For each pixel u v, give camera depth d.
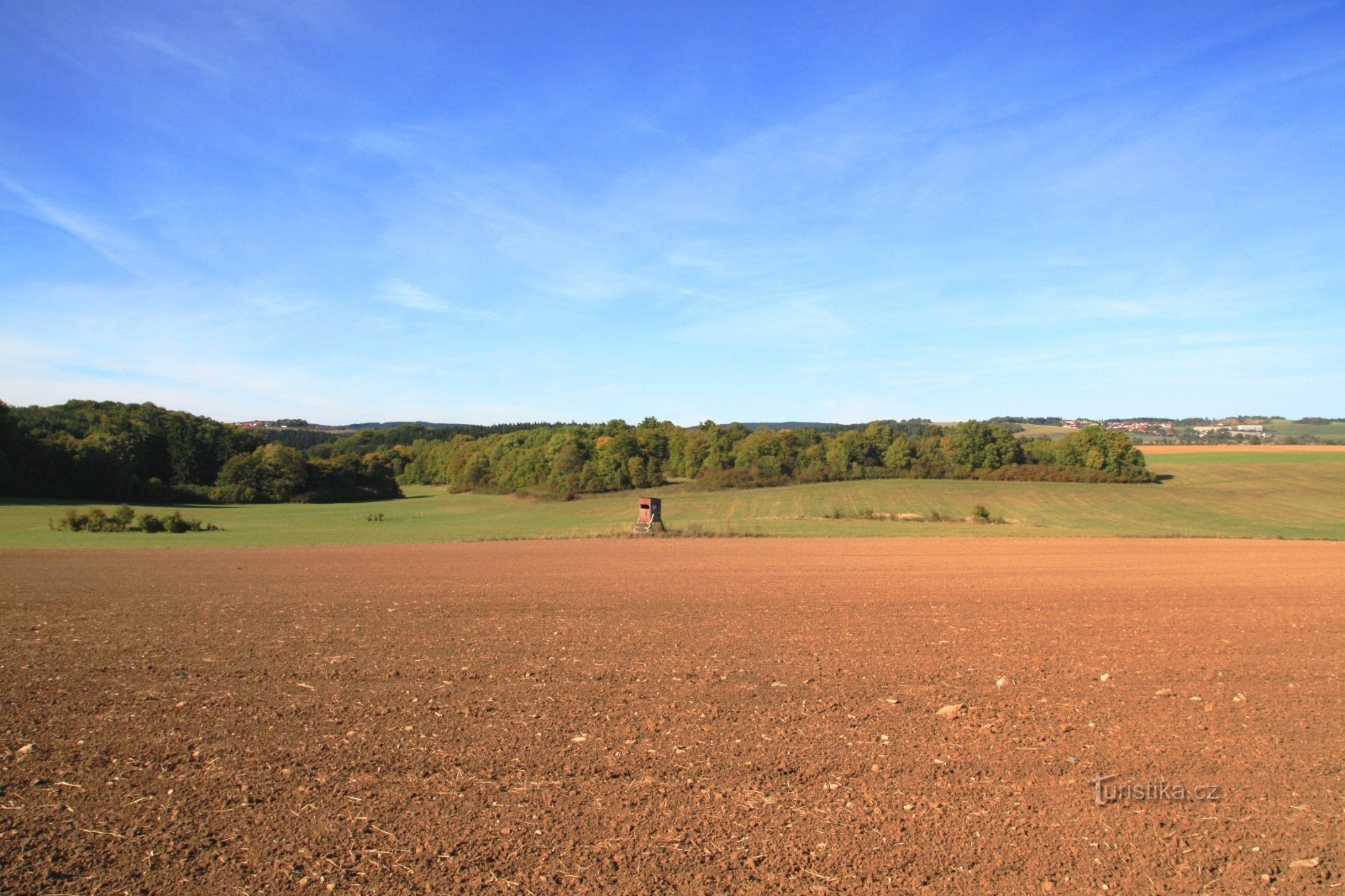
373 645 13.87
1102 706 9.91
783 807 6.84
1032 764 7.87
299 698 10.36
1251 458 95.62
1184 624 15.90
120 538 46.66
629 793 7.15
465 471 118.38
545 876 5.70
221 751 8.28
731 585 22.77
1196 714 9.56
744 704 10.02
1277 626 15.73
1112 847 6.12
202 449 99.62
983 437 89.06
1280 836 6.30
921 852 6.05
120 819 6.62
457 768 7.78
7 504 68.56
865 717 9.42
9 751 8.28
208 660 12.66
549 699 10.27
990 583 22.92
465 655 13.04
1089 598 19.75
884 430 94.31
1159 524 59.28
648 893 5.46
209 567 28.62
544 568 27.91
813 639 14.37
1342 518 62.72
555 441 107.62
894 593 20.86
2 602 19.61
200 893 5.47
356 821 6.59
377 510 82.38
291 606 18.77
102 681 11.29
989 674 11.64
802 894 5.44
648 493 89.19
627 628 15.62
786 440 98.75
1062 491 76.25
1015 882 5.60
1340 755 8.09
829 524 54.28
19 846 6.14
